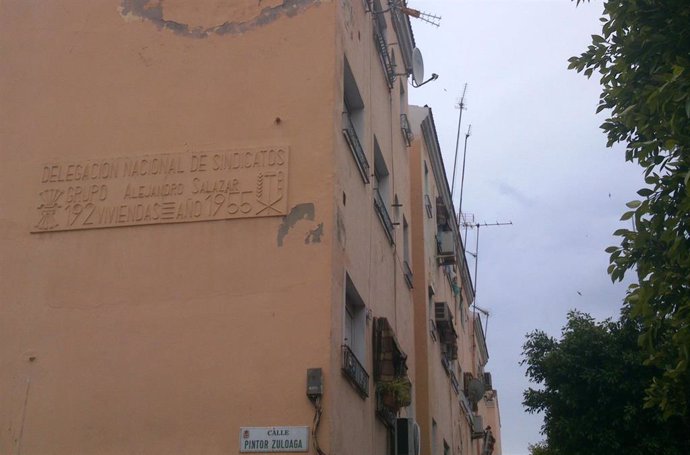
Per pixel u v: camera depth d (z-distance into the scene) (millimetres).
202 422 10031
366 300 13000
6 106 12078
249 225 10836
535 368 17984
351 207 12062
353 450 11305
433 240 24766
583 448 16766
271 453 9711
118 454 10094
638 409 16156
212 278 10680
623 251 9375
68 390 10500
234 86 11594
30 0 12602
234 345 10312
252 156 11180
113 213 11242
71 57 12203
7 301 11062
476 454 39125
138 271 10898
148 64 11953
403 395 13266
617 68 9625
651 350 9422
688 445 15914
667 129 8898
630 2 9469
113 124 11727
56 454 10242
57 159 11695
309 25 11734
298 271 10516
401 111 18812
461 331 33812
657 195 8953
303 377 9992
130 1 12336
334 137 11102
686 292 8906
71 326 10805
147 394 10297
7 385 10656
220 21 11969
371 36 15070
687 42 9164
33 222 11406
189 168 11281
